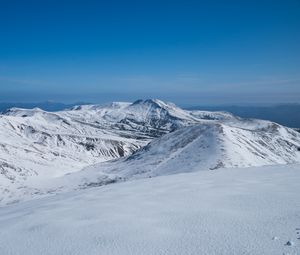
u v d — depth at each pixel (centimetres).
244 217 1091
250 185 1733
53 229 1126
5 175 9656
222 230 970
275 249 794
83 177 8994
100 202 1556
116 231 1040
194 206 1302
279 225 978
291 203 1245
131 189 1936
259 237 885
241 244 843
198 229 996
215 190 1639
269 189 1573
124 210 1323
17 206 2003
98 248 903
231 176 2178
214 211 1198
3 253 941
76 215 1305
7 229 1202
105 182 8156
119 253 855
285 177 1986
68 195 2120
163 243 900
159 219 1145
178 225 1056
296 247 795
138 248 877
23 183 8931
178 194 1600
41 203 1867
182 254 814
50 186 8381
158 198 1532
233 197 1429
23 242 1023
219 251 811
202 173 2542
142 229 1041
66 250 912
